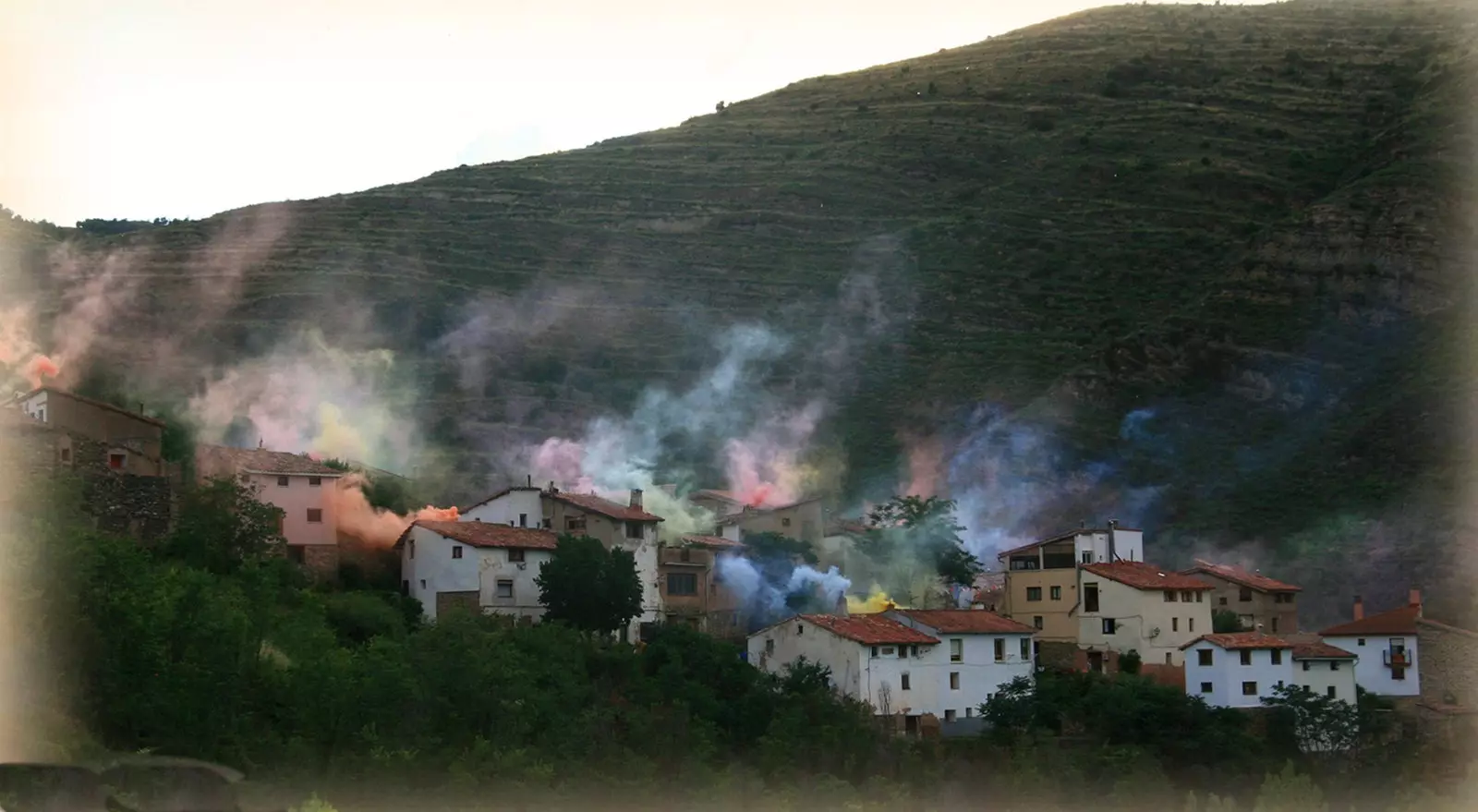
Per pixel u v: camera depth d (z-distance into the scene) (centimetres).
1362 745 14638
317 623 12644
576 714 11962
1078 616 16638
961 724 14525
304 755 10219
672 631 14188
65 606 10331
